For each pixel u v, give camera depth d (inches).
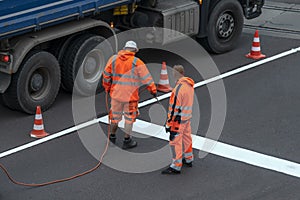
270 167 609.0
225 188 573.6
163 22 833.5
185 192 567.8
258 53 911.7
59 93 803.4
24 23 684.7
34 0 691.4
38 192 574.2
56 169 614.2
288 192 565.3
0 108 763.4
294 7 1151.6
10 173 609.0
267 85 811.4
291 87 803.4
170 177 593.9
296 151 639.8
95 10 762.2
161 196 561.9
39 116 681.0
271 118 715.4
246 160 623.2
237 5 933.8
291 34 1017.5
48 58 740.7
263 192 565.6
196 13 878.4
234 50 952.3
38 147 661.3
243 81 825.5
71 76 773.3
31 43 709.3
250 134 677.3
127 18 853.2
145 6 841.5
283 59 903.7
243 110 737.6
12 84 717.3
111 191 572.1
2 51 701.9
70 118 731.4
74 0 735.7
